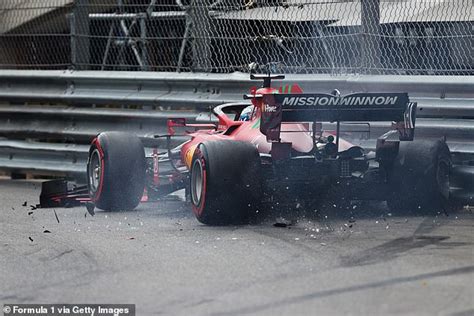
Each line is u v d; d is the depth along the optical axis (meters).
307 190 31.36
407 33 43.81
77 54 49.41
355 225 30.19
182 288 20.92
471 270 21.86
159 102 45.75
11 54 56.72
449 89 37.06
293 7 44.81
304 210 32.47
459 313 17.50
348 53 44.44
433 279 20.86
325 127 39.44
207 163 30.39
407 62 42.22
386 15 43.75
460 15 39.94
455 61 42.66
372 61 39.50
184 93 45.28
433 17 42.94
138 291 20.89
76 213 36.41
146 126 46.47
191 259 24.55
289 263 23.39
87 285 21.89
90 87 48.62
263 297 19.56
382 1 43.97
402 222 30.75
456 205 35.16
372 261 23.34
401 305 18.31
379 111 30.20
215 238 28.11
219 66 47.47
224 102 43.44
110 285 21.72
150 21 51.94
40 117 49.94
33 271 24.09
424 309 17.92
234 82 43.25
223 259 24.33
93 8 54.53
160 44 51.59
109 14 49.94
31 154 49.81
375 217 32.09
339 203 32.28
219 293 20.17
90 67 54.56
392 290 19.80
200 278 21.94
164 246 26.92
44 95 49.88
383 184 32.34
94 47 54.69
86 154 47.75
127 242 28.06
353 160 31.03
